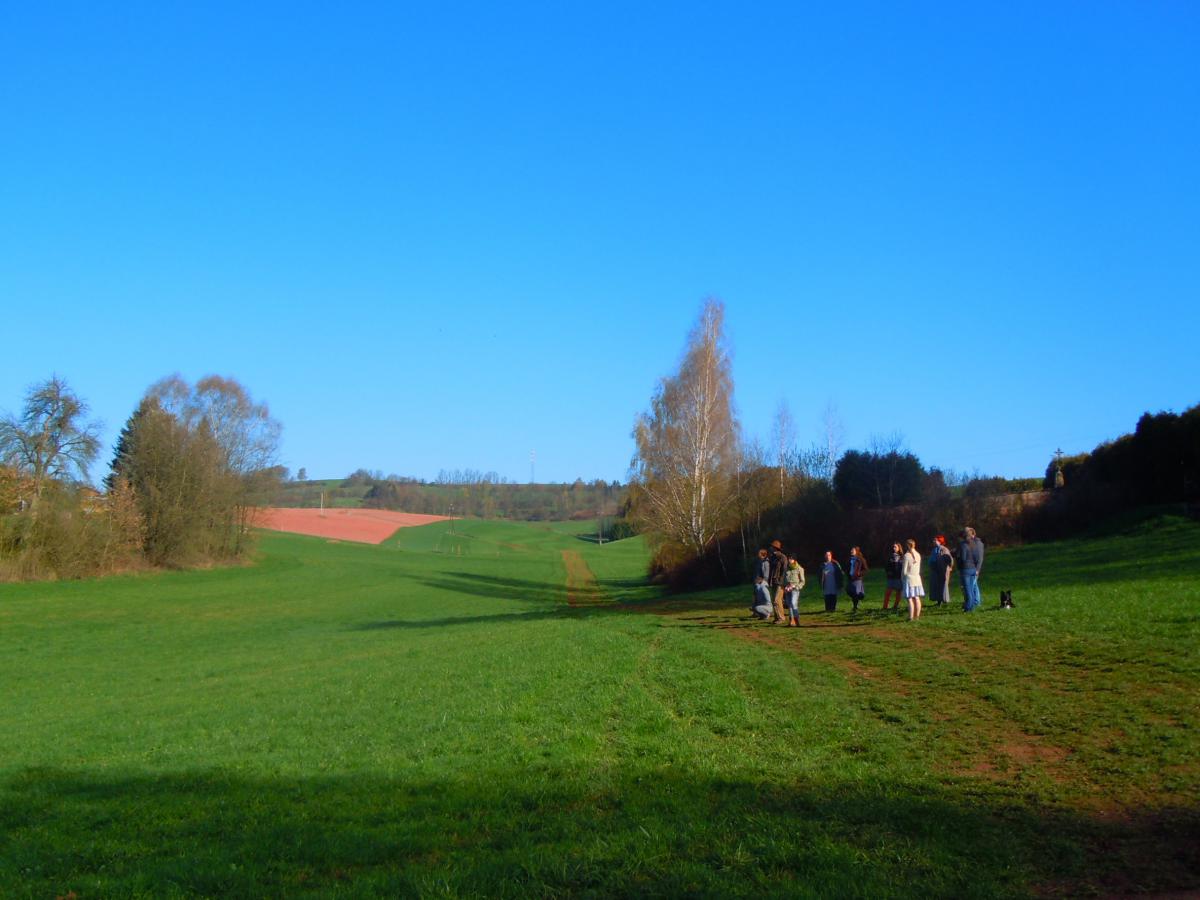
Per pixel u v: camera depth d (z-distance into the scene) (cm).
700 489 5591
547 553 12062
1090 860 746
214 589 6488
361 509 16325
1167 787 910
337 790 1077
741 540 5538
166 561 7425
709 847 791
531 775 1081
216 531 8219
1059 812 870
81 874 817
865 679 1595
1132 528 3966
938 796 934
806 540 5100
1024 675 1462
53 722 2016
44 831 982
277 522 12725
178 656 3522
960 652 1742
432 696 1731
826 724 1276
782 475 5616
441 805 976
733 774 1039
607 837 821
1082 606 2027
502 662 2125
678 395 5653
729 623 2777
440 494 19988
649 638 2466
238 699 2041
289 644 3716
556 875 726
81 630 4459
